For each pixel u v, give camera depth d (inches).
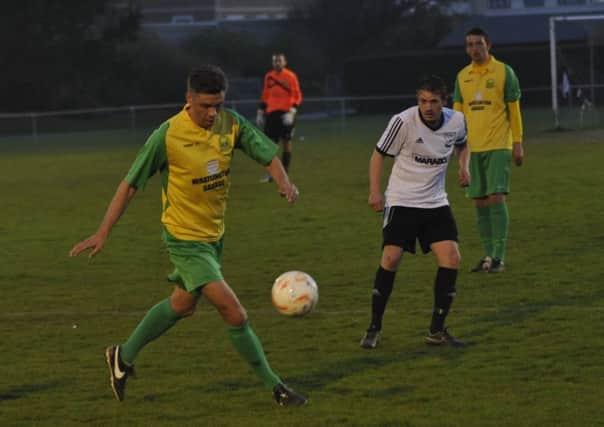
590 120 3735.2
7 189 2379.4
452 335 874.8
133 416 705.6
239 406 721.0
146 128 5162.4
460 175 919.0
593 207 1708.9
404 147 872.9
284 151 2420.0
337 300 1070.4
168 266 1318.9
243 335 709.9
